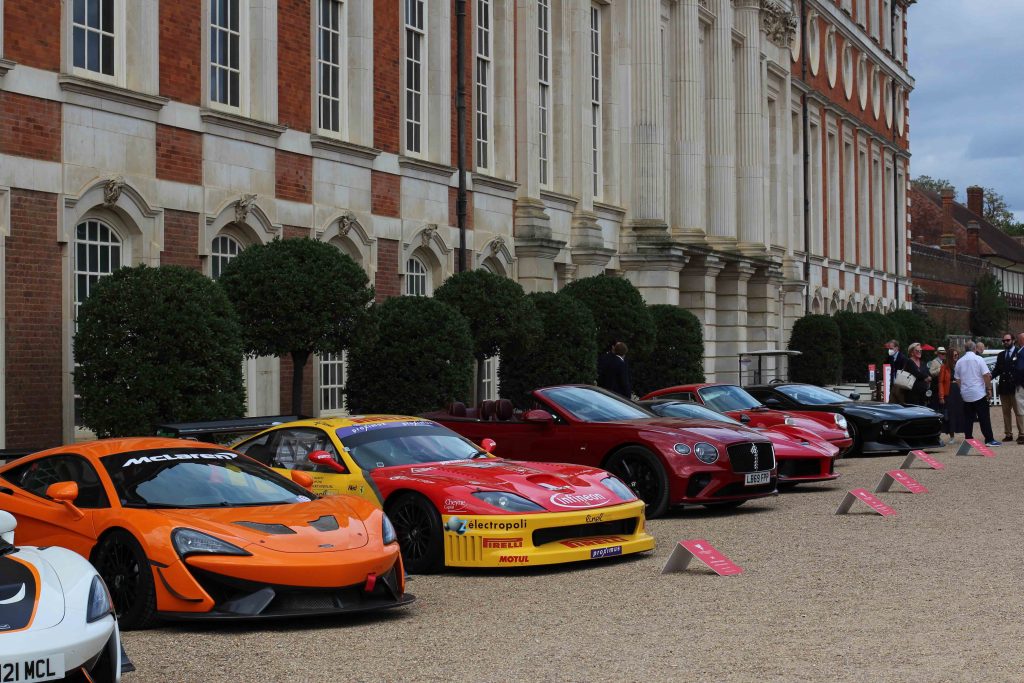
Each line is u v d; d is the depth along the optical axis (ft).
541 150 102.53
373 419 39.81
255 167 66.33
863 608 28.73
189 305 48.49
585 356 83.71
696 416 55.31
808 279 167.84
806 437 56.34
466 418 49.98
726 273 136.87
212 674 23.77
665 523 45.32
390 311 64.75
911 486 53.57
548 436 47.88
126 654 24.41
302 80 70.79
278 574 27.32
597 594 31.63
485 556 34.58
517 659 24.47
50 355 53.01
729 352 137.08
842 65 193.26
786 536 41.16
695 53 126.31
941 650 24.29
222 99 65.05
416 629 27.81
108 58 57.36
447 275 85.30
